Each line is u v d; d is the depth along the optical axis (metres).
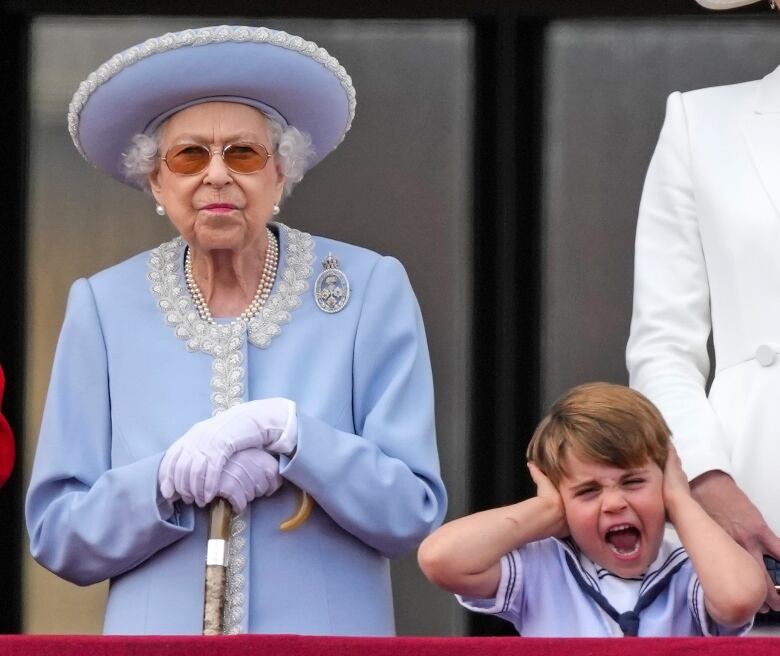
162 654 11.02
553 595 13.58
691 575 13.49
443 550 13.37
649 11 20.52
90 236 20.72
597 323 20.42
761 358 14.69
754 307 14.80
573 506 13.49
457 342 20.50
